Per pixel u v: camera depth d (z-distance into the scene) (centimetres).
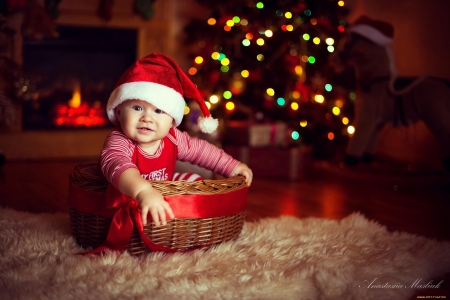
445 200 265
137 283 130
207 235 161
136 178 141
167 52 395
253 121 354
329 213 236
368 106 323
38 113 359
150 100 155
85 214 160
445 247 173
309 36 359
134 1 377
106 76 379
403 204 256
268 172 315
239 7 377
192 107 364
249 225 197
